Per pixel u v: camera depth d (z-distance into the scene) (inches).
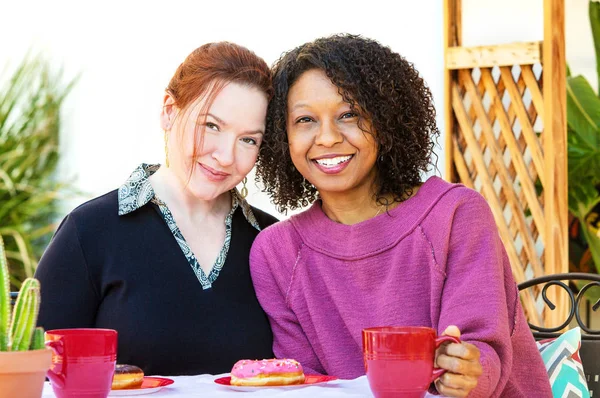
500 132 165.0
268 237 70.4
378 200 67.6
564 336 73.9
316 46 66.2
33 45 237.9
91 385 45.1
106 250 68.6
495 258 62.0
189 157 68.1
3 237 229.3
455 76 165.2
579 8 225.6
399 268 64.5
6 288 41.5
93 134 227.5
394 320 63.5
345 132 65.1
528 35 166.1
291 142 66.7
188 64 69.0
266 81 68.4
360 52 65.7
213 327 67.7
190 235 70.6
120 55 220.1
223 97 67.1
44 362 41.7
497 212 164.1
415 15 167.8
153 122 215.2
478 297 59.6
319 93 65.1
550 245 154.0
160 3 209.6
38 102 231.9
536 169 158.1
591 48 225.5
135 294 67.6
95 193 226.4
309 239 68.4
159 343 66.5
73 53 231.6
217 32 195.6
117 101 221.8
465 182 166.6
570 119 205.3
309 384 55.2
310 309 67.1
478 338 56.8
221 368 67.6
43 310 67.3
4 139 233.1
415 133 68.1
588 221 214.5
